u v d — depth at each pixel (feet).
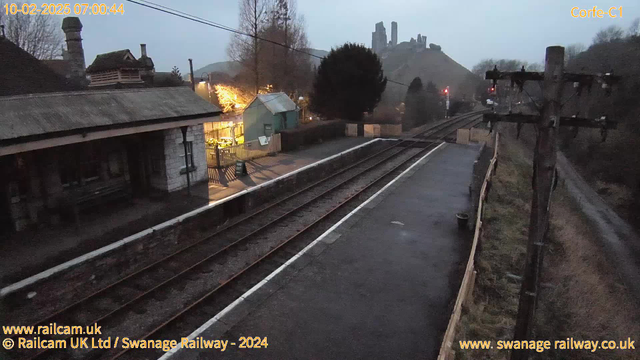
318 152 88.17
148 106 49.62
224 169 69.36
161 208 48.65
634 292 45.70
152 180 56.13
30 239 39.04
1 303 27.50
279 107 97.45
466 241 39.42
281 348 23.35
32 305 29.25
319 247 37.29
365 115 147.02
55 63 112.98
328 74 123.54
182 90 58.80
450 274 32.71
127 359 23.40
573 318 31.07
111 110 45.06
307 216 48.73
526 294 20.25
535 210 19.69
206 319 27.61
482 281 32.07
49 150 42.24
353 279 31.55
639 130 91.50
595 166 100.63
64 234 40.29
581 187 94.38
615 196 84.79
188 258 37.17
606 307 35.99
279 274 31.89
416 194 55.11
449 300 28.84
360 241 38.96
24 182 40.91
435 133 119.75
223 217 48.16
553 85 18.39
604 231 68.59
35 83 50.44
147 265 36.81
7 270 32.73
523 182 71.31
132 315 28.02
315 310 27.20
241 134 108.27
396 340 24.31
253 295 28.81
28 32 136.05
